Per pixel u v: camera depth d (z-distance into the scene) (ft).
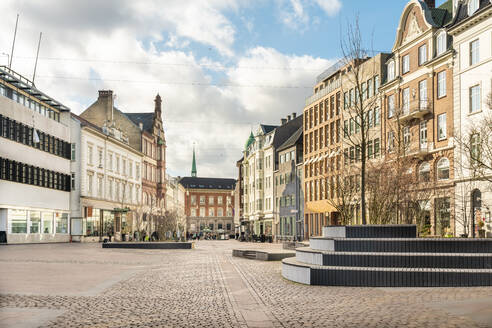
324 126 214.69
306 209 234.17
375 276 47.98
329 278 49.29
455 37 130.00
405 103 150.92
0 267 70.74
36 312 34.60
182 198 502.79
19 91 173.99
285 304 38.37
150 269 72.23
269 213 289.74
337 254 51.72
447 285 46.93
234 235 447.83
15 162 167.63
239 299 41.27
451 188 128.47
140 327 29.81
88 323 30.94
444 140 134.62
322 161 215.51
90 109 267.80
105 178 240.73
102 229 234.79
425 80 143.95
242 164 377.50
